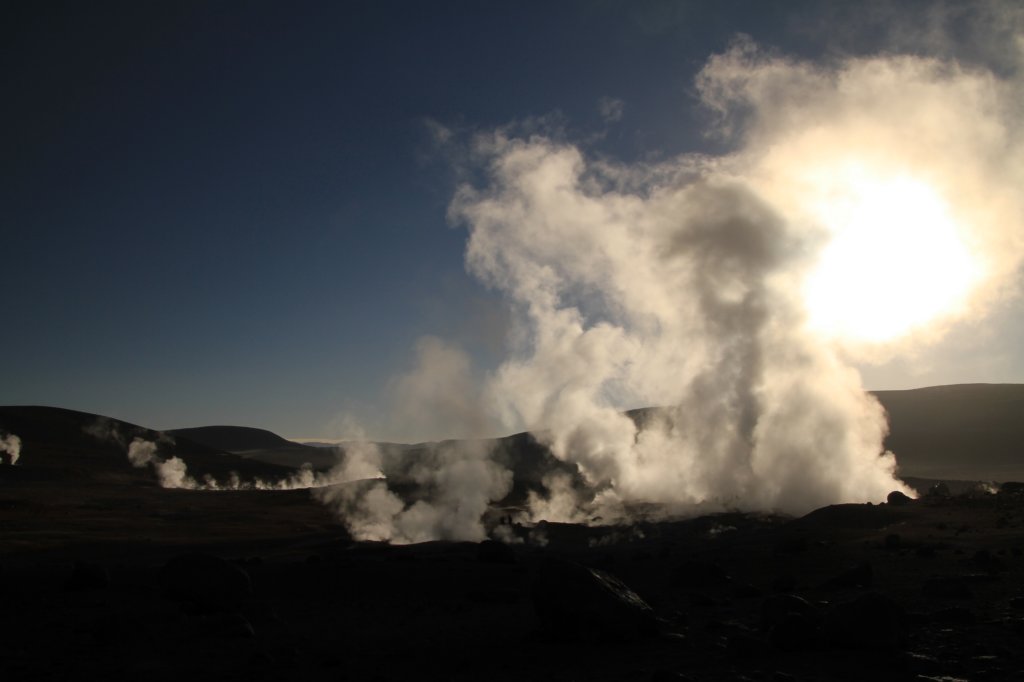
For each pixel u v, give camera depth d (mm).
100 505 98062
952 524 38469
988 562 25891
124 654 18906
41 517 78812
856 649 16094
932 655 15273
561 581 19406
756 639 16375
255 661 17719
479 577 31516
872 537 35625
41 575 34312
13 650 19391
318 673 16719
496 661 17234
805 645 16469
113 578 33406
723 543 40688
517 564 36094
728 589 26156
